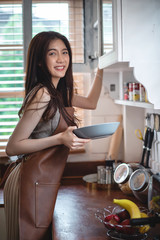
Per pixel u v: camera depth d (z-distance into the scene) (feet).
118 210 4.49
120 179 5.83
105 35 5.42
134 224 3.48
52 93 4.59
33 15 6.83
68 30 6.96
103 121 7.68
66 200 5.70
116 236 3.93
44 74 4.76
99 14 5.87
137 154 7.40
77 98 6.10
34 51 4.80
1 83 7.37
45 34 4.79
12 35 7.27
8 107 7.50
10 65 7.39
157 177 3.95
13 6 7.19
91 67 7.07
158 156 6.32
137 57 4.42
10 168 5.40
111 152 7.47
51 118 4.57
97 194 6.08
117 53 4.40
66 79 5.39
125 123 7.34
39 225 4.59
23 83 7.43
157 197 3.81
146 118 6.63
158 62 4.44
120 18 4.37
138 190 5.07
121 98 7.18
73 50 7.01
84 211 5.04
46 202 4.63
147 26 4.41
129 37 4.40
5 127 7.54
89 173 7.63
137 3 4.39
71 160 7.66
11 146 4.47
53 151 4.66
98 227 4.30
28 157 4.69
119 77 7.41
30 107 4.42
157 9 4.41
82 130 4.02
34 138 4.82
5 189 5.14
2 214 6.09
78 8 6.95
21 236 4.56
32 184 4.57
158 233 3.98
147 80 4.45
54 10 6.88
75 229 4.24
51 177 4.66
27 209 4.56
